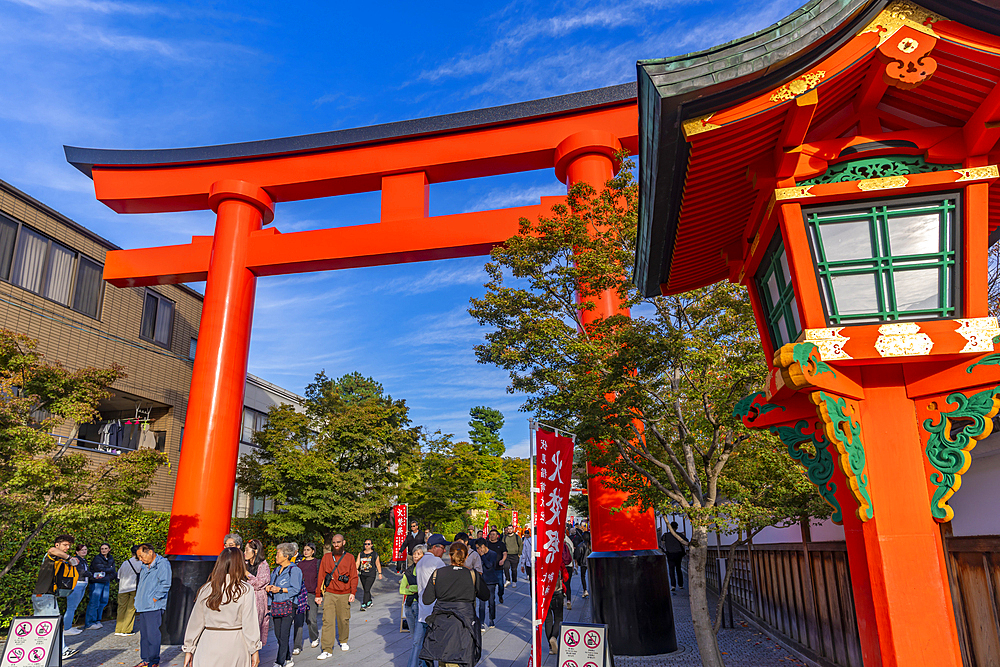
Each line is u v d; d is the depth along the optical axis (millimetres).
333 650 9656
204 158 13703
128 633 11148
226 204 13445
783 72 3354
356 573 9789
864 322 3619
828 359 3469
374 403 24656
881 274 3648
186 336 21094
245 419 24516
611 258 7484
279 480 19234
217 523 11930
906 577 3283
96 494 9344
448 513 29594
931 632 3193
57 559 9109
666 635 8875
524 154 12578
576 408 7098
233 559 5059
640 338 6254
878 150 3740
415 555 7984
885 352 3436
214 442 12195
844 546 6098
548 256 7762
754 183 3953
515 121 12688
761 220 4359
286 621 8406
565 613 12570
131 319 18734
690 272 5586
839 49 3426
